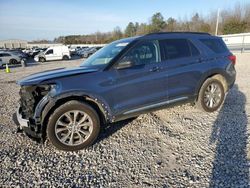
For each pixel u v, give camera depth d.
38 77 3.49
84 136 3.60
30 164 3.19
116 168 3.05
